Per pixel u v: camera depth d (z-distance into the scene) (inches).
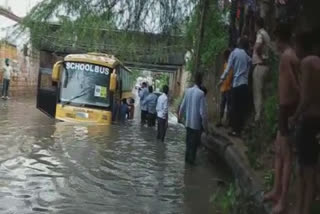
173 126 1020.5
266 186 276.1
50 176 385.1
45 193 333.7
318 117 207.9
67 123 822.5
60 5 807.7
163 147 625.0
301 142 211.6
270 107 345.7
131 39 798.5
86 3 737.0
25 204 303.7
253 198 272.5
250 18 508.1
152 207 321.7
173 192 367.6
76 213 293.6
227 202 300.0
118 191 358.0
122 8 733.9
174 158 530.6
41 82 904.9
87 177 394.0
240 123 448.1
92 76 891.4
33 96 1688.0
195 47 743.7
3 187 339.6
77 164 442.0
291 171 244.5
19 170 396.2
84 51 1200.8
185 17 749.9
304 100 209.3
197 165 484.4
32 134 613.3
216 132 504.4
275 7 436.8
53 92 892.6
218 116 589.9
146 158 515.5
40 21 900.6
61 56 1475.1
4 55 1424.7
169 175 430.3
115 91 909.8
